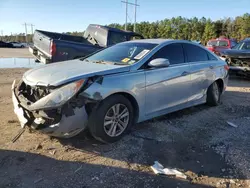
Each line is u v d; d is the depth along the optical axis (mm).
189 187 2885
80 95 3342
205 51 5785
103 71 3662
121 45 5031
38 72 3826
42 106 3266
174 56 4836
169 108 4707
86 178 2965
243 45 10758
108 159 3395
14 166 3129
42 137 3902
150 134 4238
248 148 3865
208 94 5828
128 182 2926
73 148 3627
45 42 7930
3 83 7961
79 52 7820
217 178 3070
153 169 3207
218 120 5094
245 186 2934
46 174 3002
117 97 3719
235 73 9836
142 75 4066
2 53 26312
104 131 3645
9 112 4980
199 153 3674
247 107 6094
